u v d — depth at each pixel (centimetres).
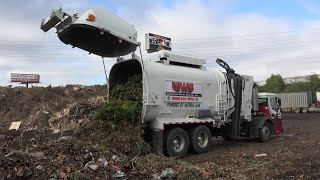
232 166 1103
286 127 2800
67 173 708
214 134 1716
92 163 766
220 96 1608
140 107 1296
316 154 1313
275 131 1942
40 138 987
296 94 5756
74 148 823
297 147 1518
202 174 851
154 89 1325
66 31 1171
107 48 1292
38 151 809
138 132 1209
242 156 1307
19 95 3572
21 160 723
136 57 1306
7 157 723
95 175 721
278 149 1489
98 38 1225
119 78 1469
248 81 1841
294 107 5772
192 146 1452
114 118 1244
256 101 1917
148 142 1378
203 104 1527
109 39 1230
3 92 3619
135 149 1162
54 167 720
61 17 1151
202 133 1498
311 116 4428
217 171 899
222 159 1264
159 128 1328
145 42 1584
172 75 1400
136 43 1257
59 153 798
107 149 909
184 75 1449
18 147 867
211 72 1603
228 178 866
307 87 8981
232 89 1684
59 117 2745
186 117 1453
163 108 1358
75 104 2864
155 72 1337
